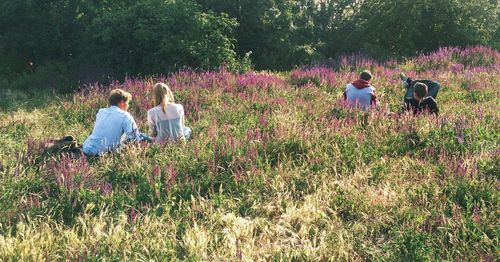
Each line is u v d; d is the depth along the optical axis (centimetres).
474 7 1798
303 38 1736
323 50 1786
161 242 449
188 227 483
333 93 1092
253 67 1508
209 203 527
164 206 519
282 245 456
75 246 437
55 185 567
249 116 838
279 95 1019
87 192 540
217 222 493
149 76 1352
